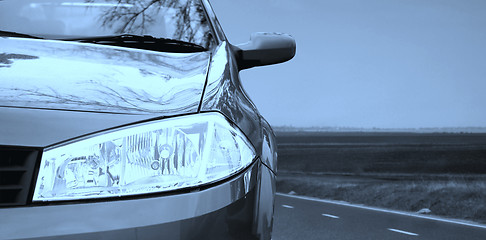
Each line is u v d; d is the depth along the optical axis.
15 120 1.50
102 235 1.42
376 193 22.92
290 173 72.69
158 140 1.58
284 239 9.00
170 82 1.85
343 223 11.80
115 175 1.50
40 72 1.75
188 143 1.61
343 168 90.00
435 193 19.86
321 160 99.44
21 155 1.47
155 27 2.53
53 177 1.46
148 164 1.54
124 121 1.58
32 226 1.39
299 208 16.27
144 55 2.09
